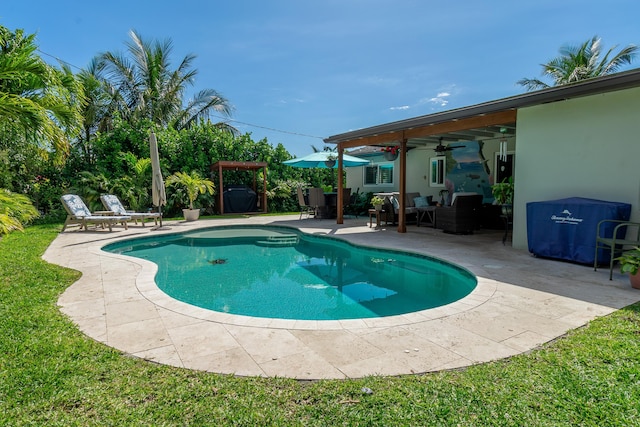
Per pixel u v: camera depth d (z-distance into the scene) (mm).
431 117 7523
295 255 7539
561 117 6094
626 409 1945
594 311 3551
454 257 6234
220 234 10305
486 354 2662
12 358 2533
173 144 14859
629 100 5281
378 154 15750
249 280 5719
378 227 10695
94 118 14992
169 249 8242
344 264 6738
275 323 3328
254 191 16625
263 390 2191
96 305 3816
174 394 2143
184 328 3203
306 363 2549
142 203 13383
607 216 5152
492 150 10898
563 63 21234
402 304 4598
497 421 1877
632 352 2588
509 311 3582
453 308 3680
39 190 12109
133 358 2607
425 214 11312
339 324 3297
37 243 7469
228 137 16594
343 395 2137
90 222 9977
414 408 1999
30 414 1933
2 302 3736
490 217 10094
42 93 6996
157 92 18422
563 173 6109
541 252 6055
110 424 1865
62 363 2480
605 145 5570
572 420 1870
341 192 11586
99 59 17266
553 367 2410
